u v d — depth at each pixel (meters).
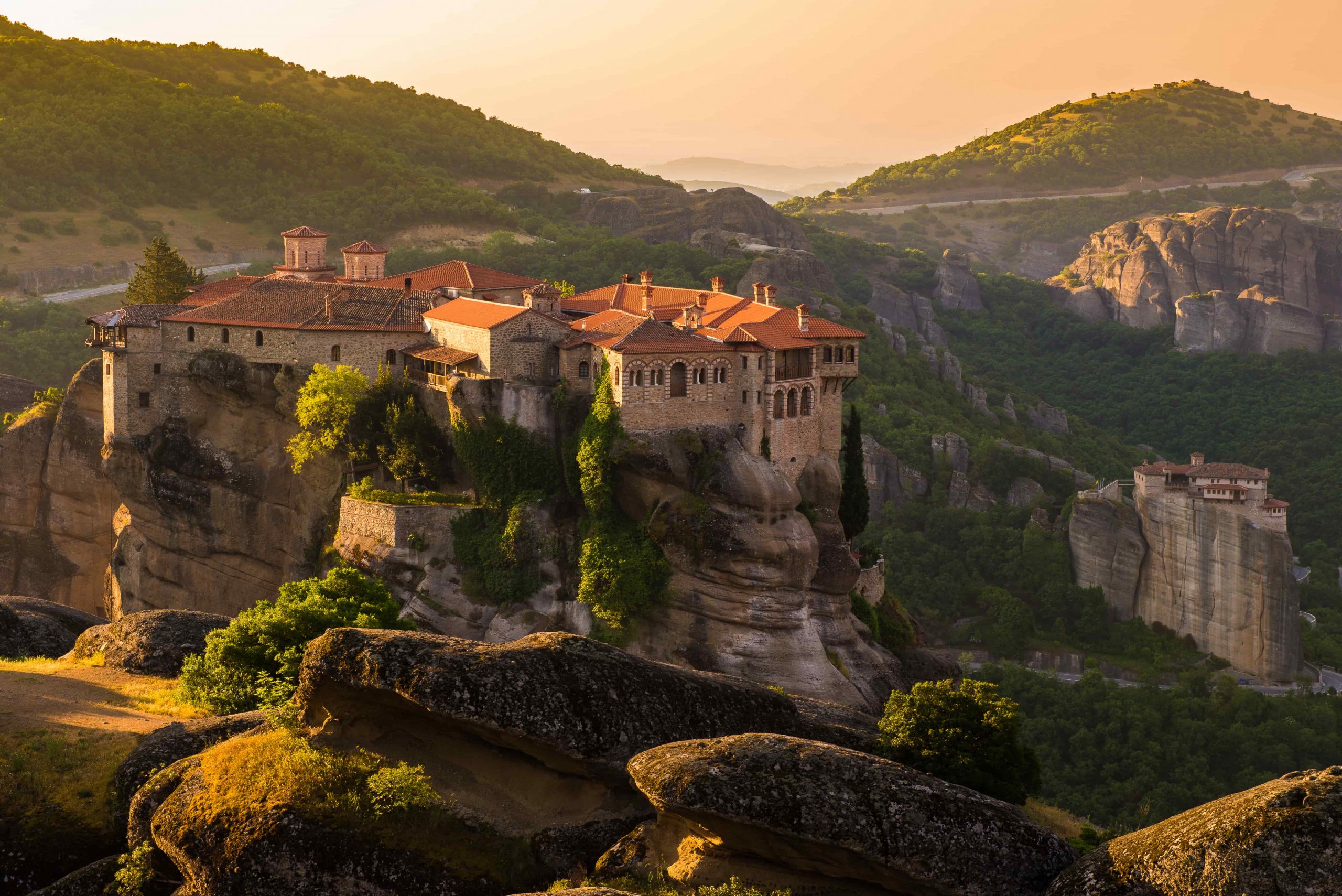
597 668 45.81
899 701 52.75
